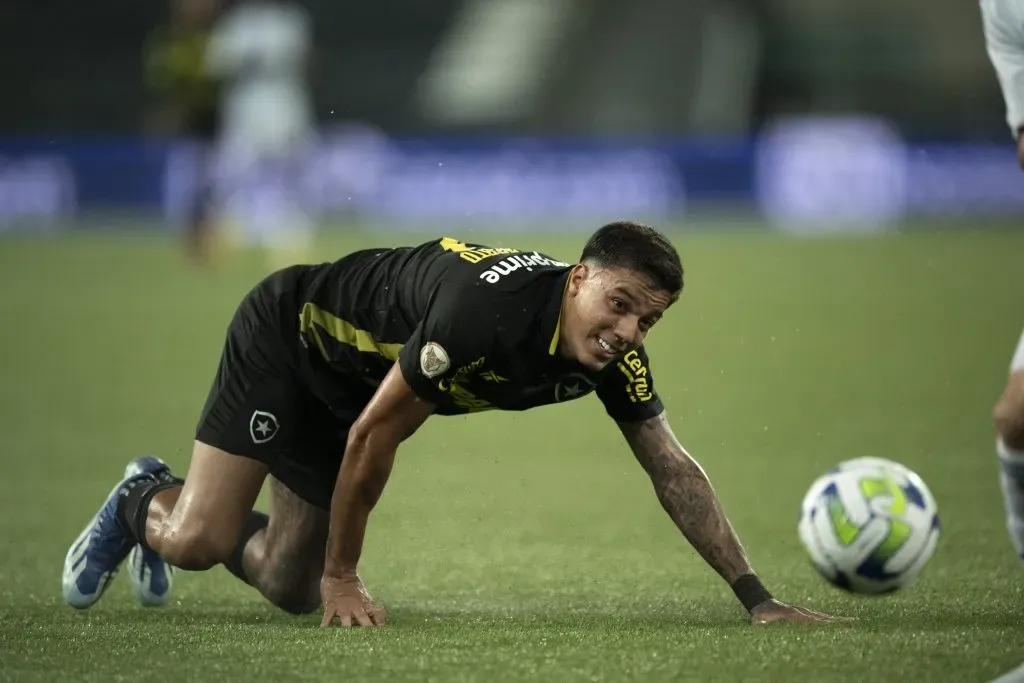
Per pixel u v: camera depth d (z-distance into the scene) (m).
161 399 33.53
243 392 15.18
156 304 51.84
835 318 46.12
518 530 20.81
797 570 17.84
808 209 79.19
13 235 79.31
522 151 80.81
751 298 51.47
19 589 17.31
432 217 81.06
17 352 41.41
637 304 12.77
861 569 13.70
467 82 98.75
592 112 96.56
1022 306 47.94
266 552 15.86
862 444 27.23
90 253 70.06
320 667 12.75
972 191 78.75
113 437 28.83
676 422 30.16
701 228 78.44
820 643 13.27
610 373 14.34
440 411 14.82
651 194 80.88
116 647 13.77
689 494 14.78
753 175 80.50
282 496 15.62
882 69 93.00
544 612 15.62
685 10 98.88
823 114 93.06
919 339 41.41
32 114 95.75
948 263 61.44
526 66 99.06
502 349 13.27
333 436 15.55
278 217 60.72
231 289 55.91
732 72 95.38
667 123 95.25
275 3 99.75
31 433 29.34
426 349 13.40
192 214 61.91
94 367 38.66
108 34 97.81
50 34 97.50
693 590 16.92
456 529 20.94
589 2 101.44
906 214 78.81
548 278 13.34
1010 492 13.85
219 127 59.56
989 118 90.69
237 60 58.12
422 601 16.47
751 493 23.27
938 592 16.11
